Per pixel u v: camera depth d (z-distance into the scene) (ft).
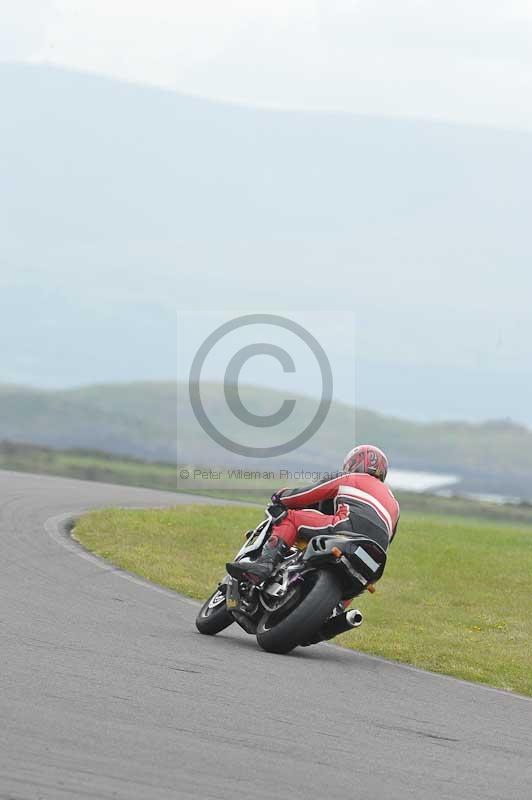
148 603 137.90
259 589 114.52
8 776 61.00
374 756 74.38
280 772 67.82
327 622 114.32
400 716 88.48
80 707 77.20
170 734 73.15
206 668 97.55
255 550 115.44
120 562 174.60
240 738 74.38
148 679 89.30
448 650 130.52
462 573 206.18
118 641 106.22
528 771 75.72
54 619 115.65
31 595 132.05
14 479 321.93
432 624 155.43
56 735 69.62
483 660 126.11
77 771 63.26
